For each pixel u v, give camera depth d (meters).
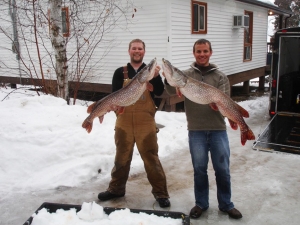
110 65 11.24
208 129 3.67
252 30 15.86
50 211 3.42
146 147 3.96
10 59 14.37
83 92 12.77
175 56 10.07
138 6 10.20
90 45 10.70
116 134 4.07
